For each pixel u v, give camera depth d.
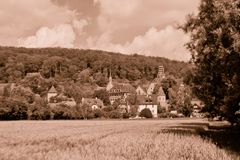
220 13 30.95
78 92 195.88
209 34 33.31
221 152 25.14
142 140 32.12
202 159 22.59
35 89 196.75
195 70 39.03
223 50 30.62
